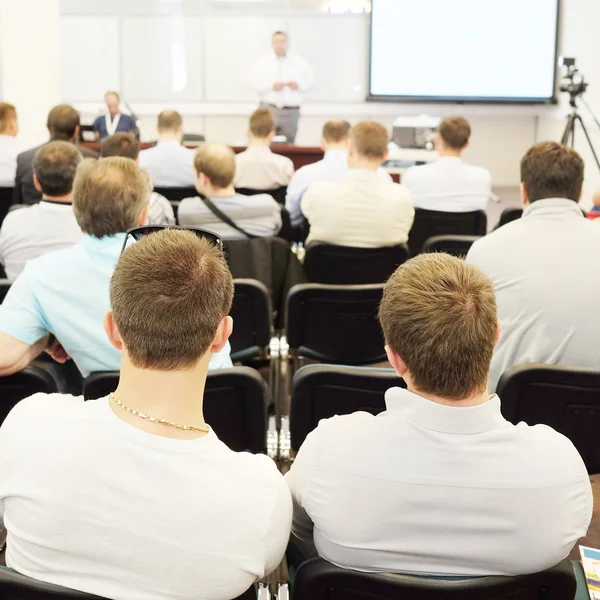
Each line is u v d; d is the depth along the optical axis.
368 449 1.21
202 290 1.12
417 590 1.12
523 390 1.94
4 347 1.96
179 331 1.09
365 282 3.49
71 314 1.98
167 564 1.07
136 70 10.61
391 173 7.29
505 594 1.16
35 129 7.83
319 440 1.26
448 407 1.20
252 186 5.56
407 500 1.19
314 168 4.86
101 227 2.00
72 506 1.07
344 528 1.21
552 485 1.19
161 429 1.11
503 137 10.87
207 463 1.10
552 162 2.27
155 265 1.13
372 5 10.30
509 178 10.98
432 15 10.31
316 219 3.62
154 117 10.73
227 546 1.08
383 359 2.89
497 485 1.18
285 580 1.73
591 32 9.20
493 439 1.20
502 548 1.19
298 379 1.93
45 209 3.00
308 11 10.47
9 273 3.11
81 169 2.31
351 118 10.72
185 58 10.59
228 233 3.46
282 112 8.02
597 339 2.17
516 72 10.38
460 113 10.70
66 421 1.12
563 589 1.18
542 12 10.23
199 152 3.47
